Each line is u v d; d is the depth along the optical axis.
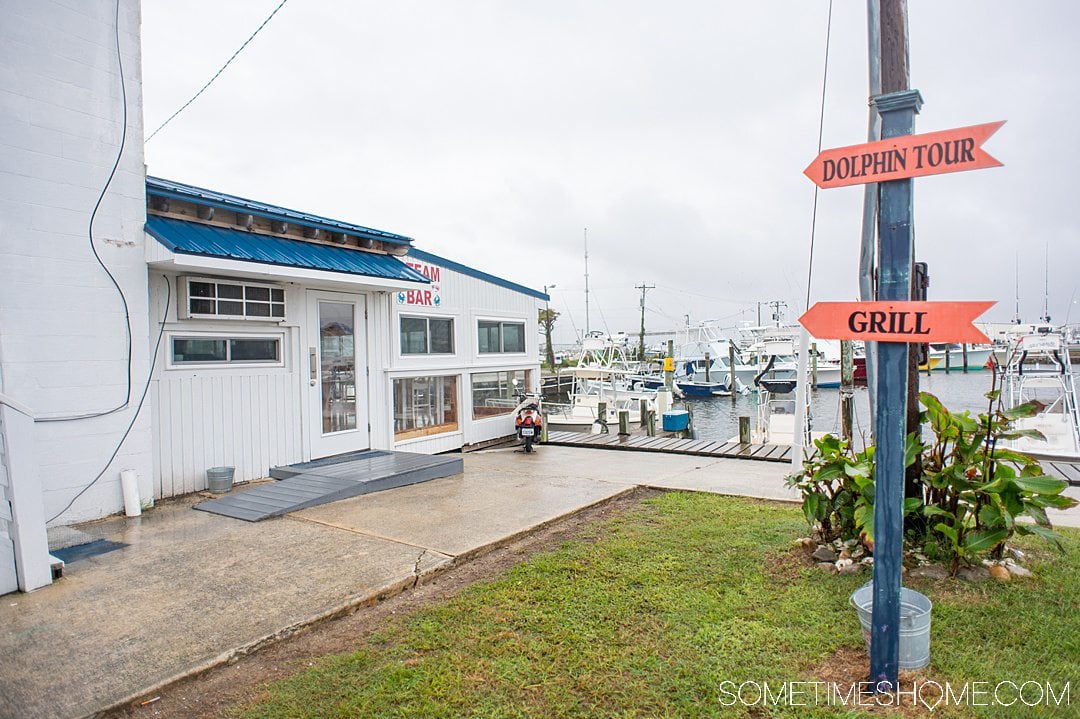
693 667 3.11
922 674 3.01
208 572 4.31
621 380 32.69
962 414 4.36
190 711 2.79
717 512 6.04
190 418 6.63
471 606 3.82
